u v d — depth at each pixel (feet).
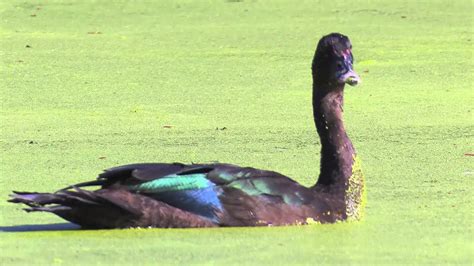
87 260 31.83
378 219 36.65
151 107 58.44
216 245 33.12
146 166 34.78
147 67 69.36
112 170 34.30
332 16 87.10
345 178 36.01
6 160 46.57
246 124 54.24
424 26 82.94
